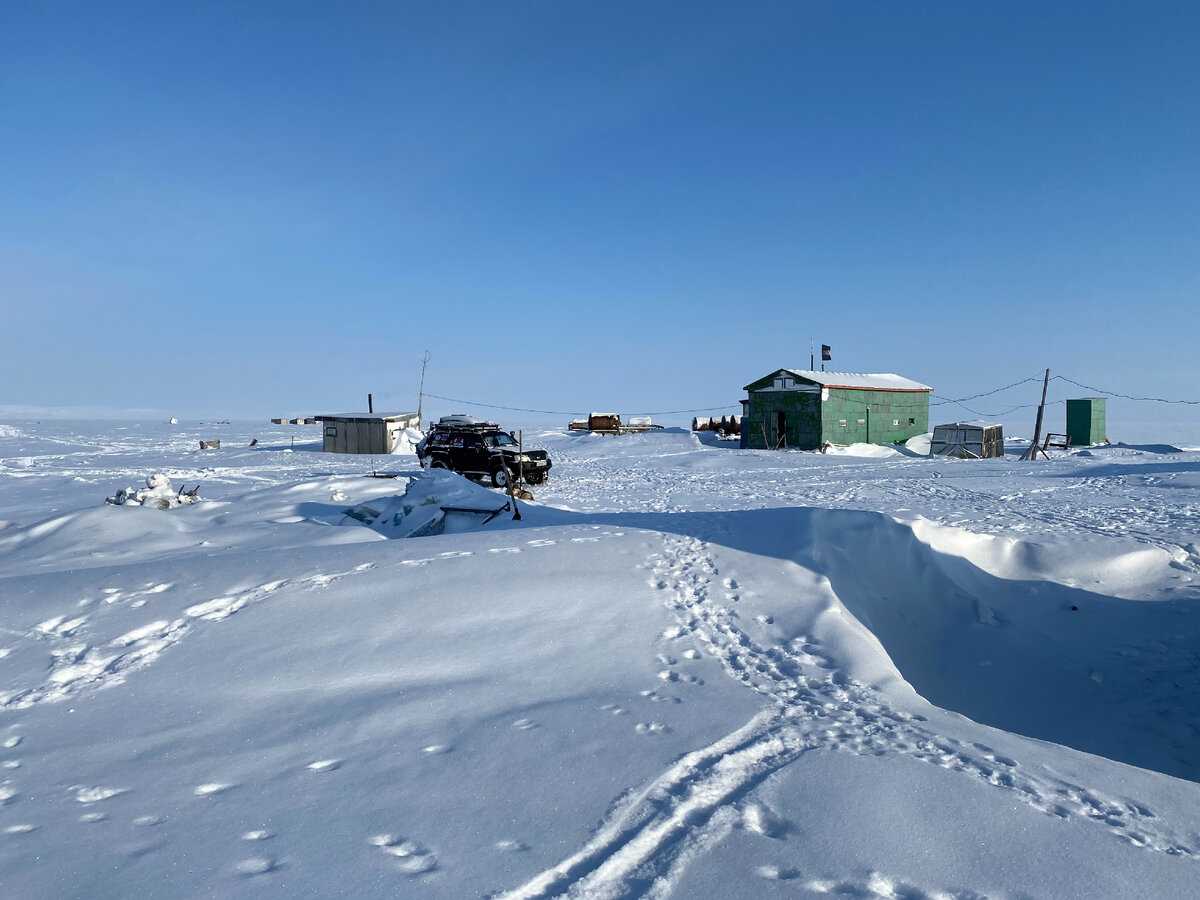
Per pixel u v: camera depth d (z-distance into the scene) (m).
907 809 4.79
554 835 4.43
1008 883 4.05
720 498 21.89
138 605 9.23
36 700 6.91
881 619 11.01
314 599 9.31
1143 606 12.43
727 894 3.85
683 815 4.71
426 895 3.77
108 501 17.39
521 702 6.86
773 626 9.17
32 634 8.52
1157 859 4.42
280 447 47.69
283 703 6.83
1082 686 10.20
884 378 45.75
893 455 39.88
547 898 3.79
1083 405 48.47
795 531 12.40
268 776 5.33
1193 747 8.67
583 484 26.55
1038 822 4.72
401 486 20.86
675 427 54.91
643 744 5.84
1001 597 12.67
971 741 6.20
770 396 42.66
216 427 80.50
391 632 8.54
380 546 11.70
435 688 7.18
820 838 4.43
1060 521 17.38
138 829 4.55
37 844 4.36
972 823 4.65
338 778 5.27
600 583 10.20
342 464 34.31
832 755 5.63
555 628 8.84
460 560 10.75
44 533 14.57
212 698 6.95
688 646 8.56
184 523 15.66
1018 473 29.05
